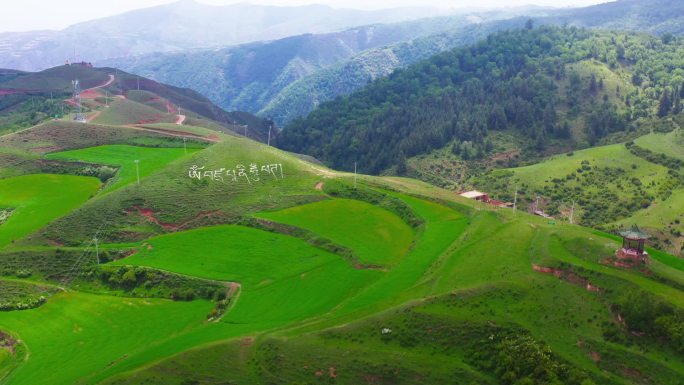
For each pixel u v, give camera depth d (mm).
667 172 165875
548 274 78188
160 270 96625
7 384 70312
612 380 60625
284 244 105938
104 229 110125
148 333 81062
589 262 79312
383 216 117688
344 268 95688
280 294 88188
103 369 71188
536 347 63781
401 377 63562
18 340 80500
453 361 65000
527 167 194375
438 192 137750
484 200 150500
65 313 87750
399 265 92750
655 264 78125
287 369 66062
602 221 151125
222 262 99250
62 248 104188
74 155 148750
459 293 74375
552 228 95062
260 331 75438
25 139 155250
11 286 93875
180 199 121812
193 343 74375
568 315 69750
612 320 68000
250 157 147000
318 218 116125
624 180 170250
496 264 82625
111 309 88688
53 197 126250
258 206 121875
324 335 70188
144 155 151000
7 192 127750
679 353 62750
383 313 72688
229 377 65938
